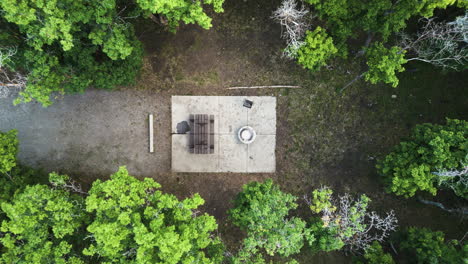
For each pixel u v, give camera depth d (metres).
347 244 15.88
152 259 9.79
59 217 10.67
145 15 12.45
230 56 16.11
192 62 15.99
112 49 11.36
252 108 16.12
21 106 15.73
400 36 16.06
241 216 13.00
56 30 10.04
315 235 13.60
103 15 10.69
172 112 15.97
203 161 16.11
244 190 13.30
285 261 15.98
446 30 13.60
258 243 11.49
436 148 12.31
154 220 9.72
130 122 15.95
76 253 12.23
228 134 16.11
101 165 15.95
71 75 12.64
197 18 11.03
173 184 16.09
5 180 12.59
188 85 15.98
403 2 12.02
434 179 13.05
